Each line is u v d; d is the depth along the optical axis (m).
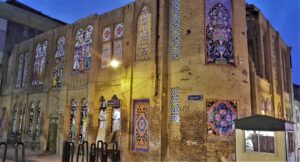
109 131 16.44
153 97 14.47
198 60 13.58
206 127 12.91
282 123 9.41
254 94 15.23
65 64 20.34
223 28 13.83
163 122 14.02
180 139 13.34
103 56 17.94
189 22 14.18
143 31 15.94
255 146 9.94
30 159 15.88
